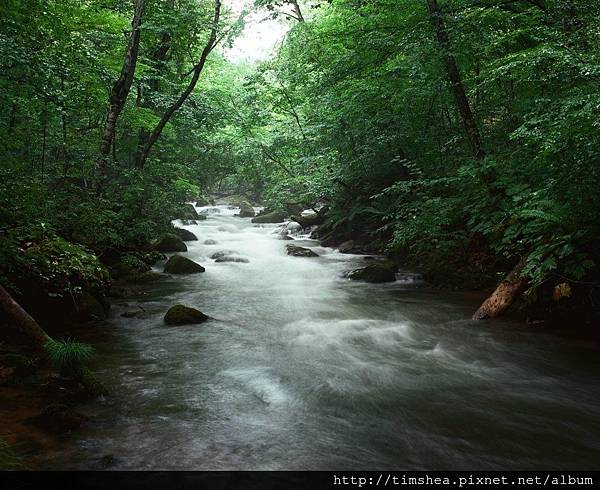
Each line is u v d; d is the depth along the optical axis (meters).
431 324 7.69
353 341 6.81
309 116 18.64
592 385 5.15
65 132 11.82
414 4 12.05
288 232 20.69
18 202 7.58
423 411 4.48
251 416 4.31
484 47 10.41
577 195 6.48
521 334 6.99
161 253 14.30
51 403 4.31
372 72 13.28
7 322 6.02
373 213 15.67
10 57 8.09
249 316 8.26
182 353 6.14
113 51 14.65
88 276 7.71
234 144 26.34
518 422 4.25
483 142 11.38
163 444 3.74
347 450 3.72
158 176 16.47
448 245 10.95
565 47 7.00
